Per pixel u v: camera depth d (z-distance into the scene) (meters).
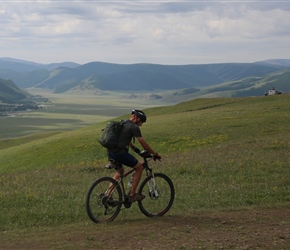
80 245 8.52
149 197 11.55
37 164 47.56
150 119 71.38
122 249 8.20
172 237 8.98
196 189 15.94
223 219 10.80
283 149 27.56
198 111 78.69
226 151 28.47
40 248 8.44
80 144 52.19
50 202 13.50
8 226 10.98
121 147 10.36
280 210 12.05
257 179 17.64
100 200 10.58
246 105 80.81
